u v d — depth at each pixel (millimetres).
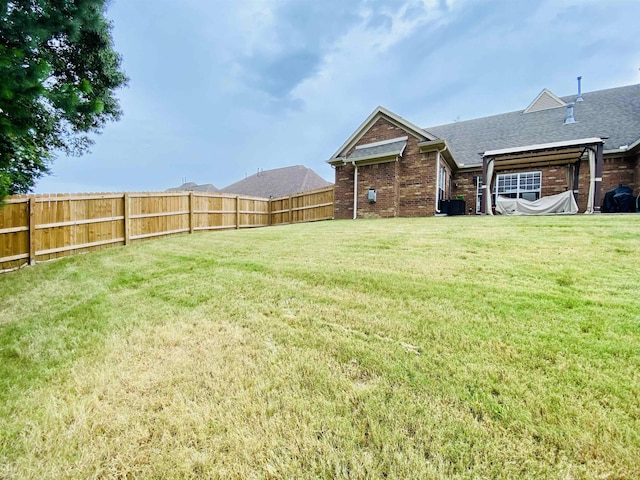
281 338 2896
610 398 1860
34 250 7684
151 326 3387
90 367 2686
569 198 11266
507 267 4105
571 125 13984
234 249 6926
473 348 2449
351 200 14461
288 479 1576
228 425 1937
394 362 2381
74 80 8477
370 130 14578
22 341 3293
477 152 15109
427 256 4914
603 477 1451
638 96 14039
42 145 8570
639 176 11109
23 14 3439
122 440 1890
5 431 2008
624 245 4641
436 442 1688
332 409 1984
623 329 2523
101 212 9125
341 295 3703
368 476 1543
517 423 1755
